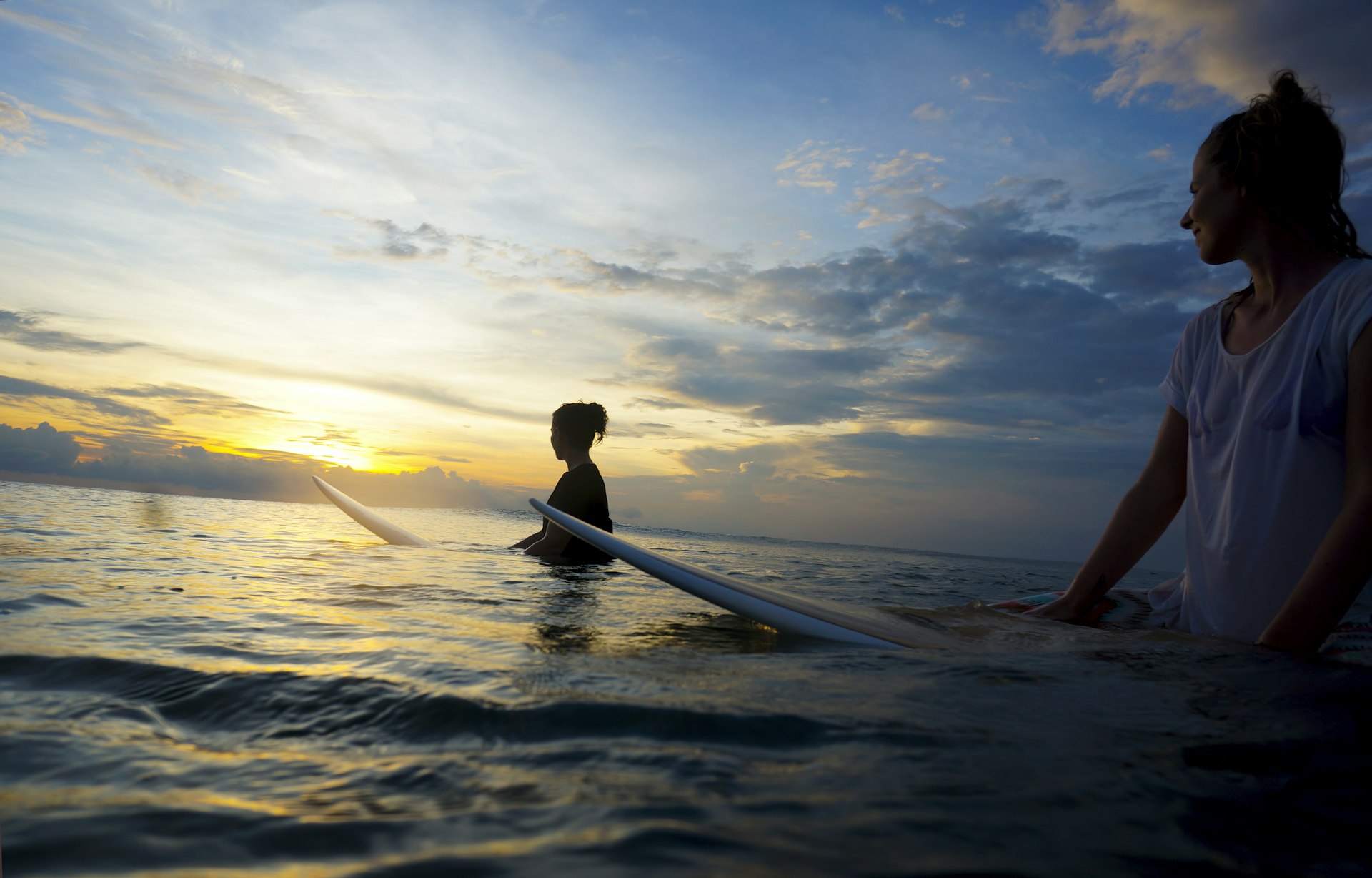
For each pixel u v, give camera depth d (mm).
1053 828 528
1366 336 1454
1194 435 1840
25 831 490
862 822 526
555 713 840
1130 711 913
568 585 2713
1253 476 1658
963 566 14094
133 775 620
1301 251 1643
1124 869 461
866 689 1033
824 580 4965
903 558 18672
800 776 641
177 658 1100
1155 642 1507
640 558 2115
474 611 1851
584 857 450
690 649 1377
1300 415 1577
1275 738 796
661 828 503
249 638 1306
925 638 1544
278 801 560
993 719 868
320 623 1509
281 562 3027
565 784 606
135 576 2262
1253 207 1663
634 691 961
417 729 781
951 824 528
